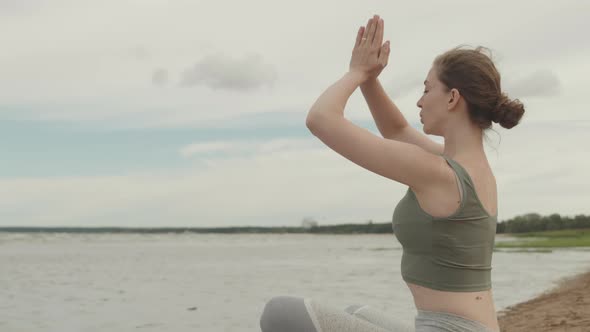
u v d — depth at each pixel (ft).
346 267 82.23
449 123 6.34
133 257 124.36
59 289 49.96
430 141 7.71
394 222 6.31
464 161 6.12
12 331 27.76
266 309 6.13
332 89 6.26
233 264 93.09
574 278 53.72
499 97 6.14
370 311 6.98
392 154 5.79
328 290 46.09
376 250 177.99
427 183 5.86
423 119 6.63
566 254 119.24
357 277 61.31
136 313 33.88
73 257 124.16
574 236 255.50
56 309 36.14
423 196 5.91
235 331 26.99
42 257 123.54
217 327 28.25
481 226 5.93
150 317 32.17
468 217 5.85
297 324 5.89
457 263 5.87
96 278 62.64
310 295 41.73
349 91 6.30
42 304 38.86
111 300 41.01
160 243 314.55
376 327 5.99
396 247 213.87
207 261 104.99
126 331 27.40
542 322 23.97
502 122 6.23
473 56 6.23
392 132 7.88
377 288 47.60
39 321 31.09
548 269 69.31
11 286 52.90
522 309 30.17
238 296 42.65
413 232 6.03
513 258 101.04
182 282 56.39
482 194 6.00
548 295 37.83
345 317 5.95
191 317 31.86
